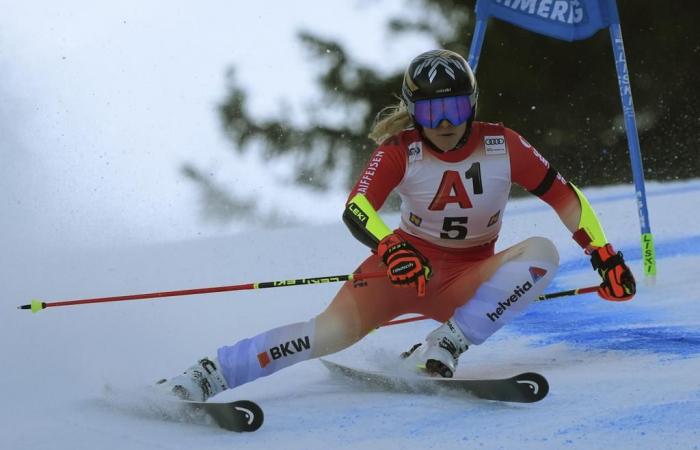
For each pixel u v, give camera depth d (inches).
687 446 391.2
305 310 871.1
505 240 1264.8
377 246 518.0
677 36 2743.6
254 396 546.0
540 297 575.8
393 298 560.4
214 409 461.7
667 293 792.3
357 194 536.4
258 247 1400.1
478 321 530.9
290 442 437.7
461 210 554.9
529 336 682.8
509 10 844.6
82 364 637.3
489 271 547.2
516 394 470.6
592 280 922.7
